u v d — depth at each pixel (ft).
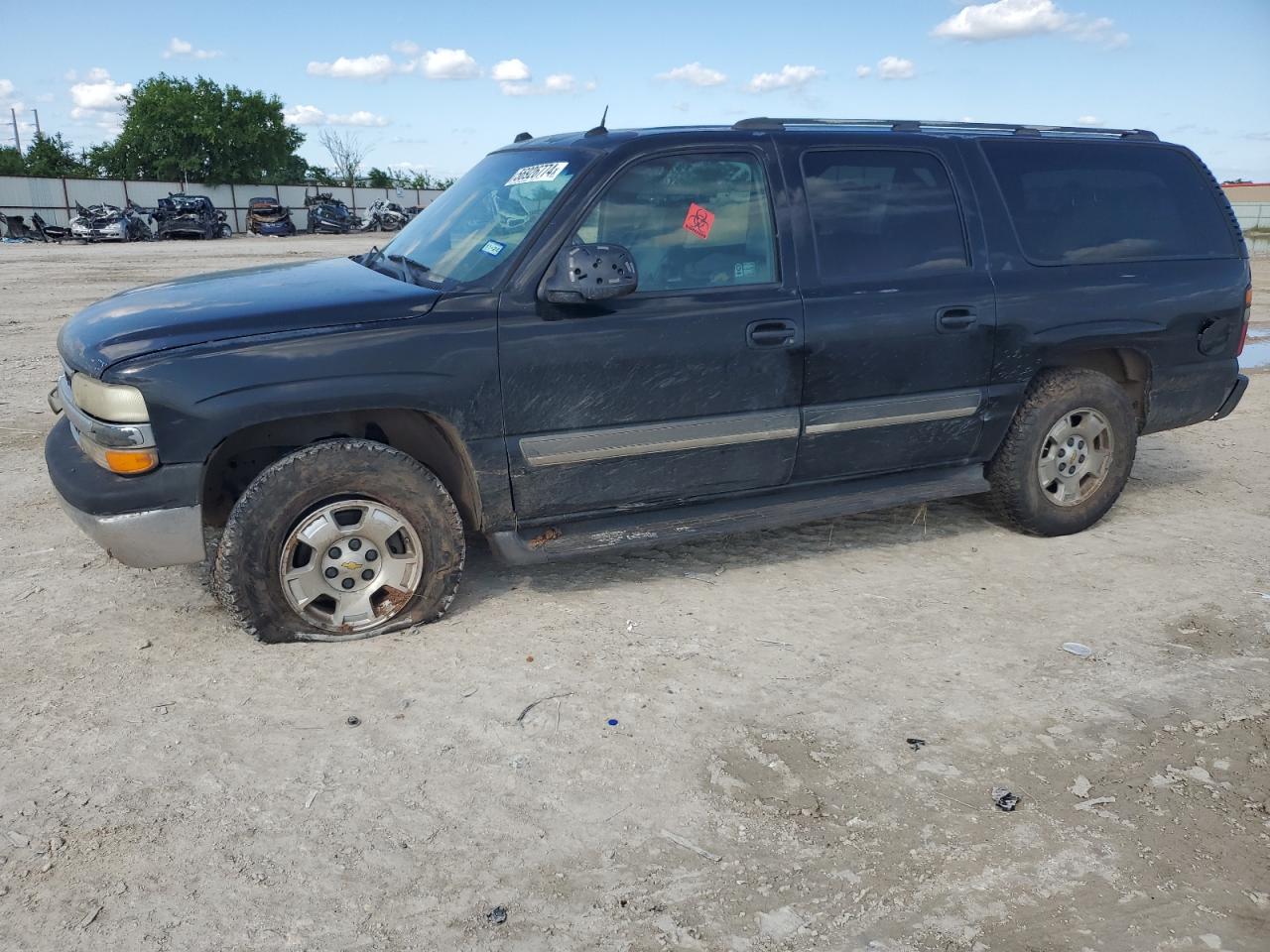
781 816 9.52
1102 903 8.48
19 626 13.30
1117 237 16.67
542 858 8.92
